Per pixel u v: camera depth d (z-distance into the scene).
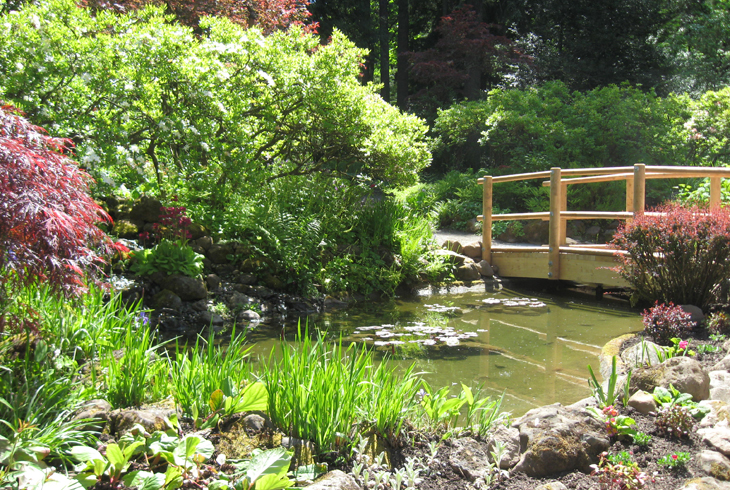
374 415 3.04
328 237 8.34
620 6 20.00
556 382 4.43
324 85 8.41
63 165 2.84
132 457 2.54
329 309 7.16
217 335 5.79
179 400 3.05
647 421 3.18
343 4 23.25
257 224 7.59
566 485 2.66
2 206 2.37
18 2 7.88
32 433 2.54
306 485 2.49
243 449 2.72
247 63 8.23
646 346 4.22
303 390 2.91
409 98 19.84
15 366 3.13
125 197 7.30
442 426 3.28
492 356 5.11
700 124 12.90
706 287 5.66
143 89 7.19
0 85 6.64
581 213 7.88
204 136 7.41
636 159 12.64
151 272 6.37
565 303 7.45
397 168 8.93
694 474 2.67
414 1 23.75
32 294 3.43
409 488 2.65
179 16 10.45
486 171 13.69
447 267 8.69
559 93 14.86
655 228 5.78
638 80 19.81
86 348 3.46
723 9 22.81
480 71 19.62
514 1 20.39
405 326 6.24
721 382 3.60
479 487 2.70
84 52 6.95
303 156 9.83
